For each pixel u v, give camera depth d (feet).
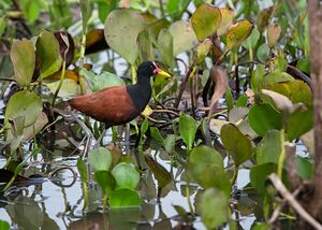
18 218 29.32
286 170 25.34
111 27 37.27
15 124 31.83
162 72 32.94
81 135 37.04
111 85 35.99
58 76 37.01
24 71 33.19
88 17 38.37
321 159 23.76
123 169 28.91
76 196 30.78
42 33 34.06
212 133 35.29
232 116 33.94
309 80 36.52
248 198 30.01
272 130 27.76
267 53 39.60
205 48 36.09
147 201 30.12
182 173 32.86
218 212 23.52
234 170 29.27
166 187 31.40
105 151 29.60
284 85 30.48
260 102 32.99
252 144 30.83
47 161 34.30
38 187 31.83
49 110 36.42
